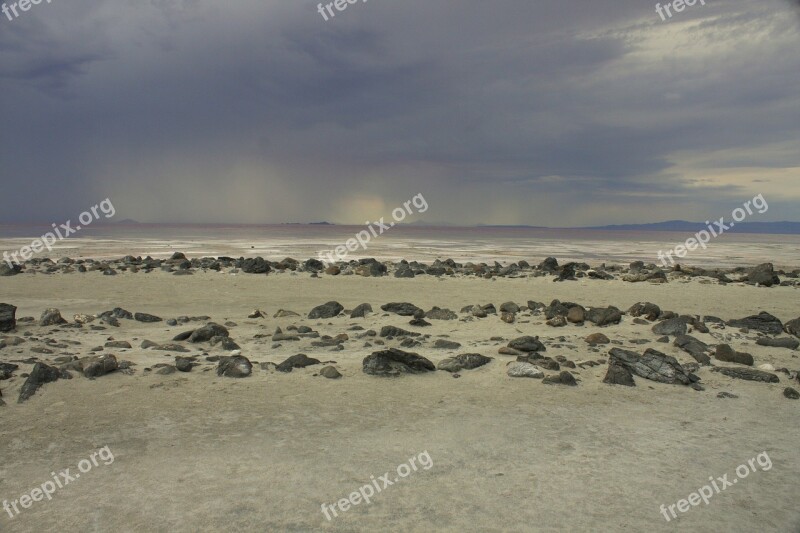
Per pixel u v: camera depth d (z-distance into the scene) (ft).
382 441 26.66
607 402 32.63
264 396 32.78
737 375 38.14
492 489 22.25
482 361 40.11
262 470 23.50
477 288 87.51
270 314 64.28
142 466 23.70
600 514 20.52
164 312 64.28
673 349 45.09
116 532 18.93
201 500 21.04
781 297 79.41
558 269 113.50
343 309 66.23
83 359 37.47
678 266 115.14
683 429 28.63
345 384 35.35
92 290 79.56
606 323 55.36
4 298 72.08
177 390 33.42
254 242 265.95
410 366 38.14
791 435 28.02
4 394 31.83
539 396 33.53
